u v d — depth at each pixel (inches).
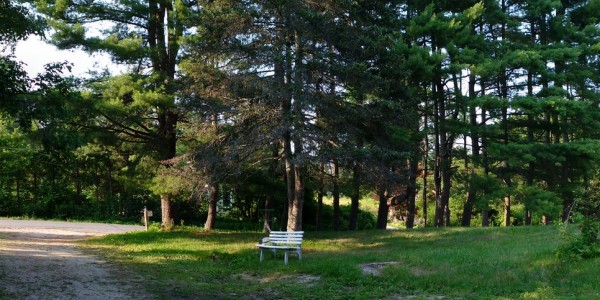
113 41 714.2
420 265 454.3
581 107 821.2
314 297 366.9
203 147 677.9
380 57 649.0
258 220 1325.0
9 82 308.2
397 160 663.1
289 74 612.4
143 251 611.2
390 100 630.5
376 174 631.2
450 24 799.7
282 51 618.8
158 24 774.5
